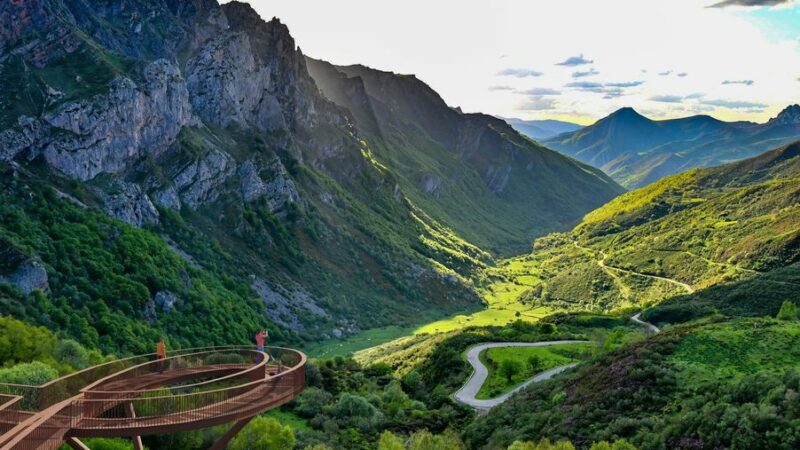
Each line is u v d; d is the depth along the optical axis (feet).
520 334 570.46
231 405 112.88
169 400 128.26
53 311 434.71
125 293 526.98
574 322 655.76
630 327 623.36
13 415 109.40
